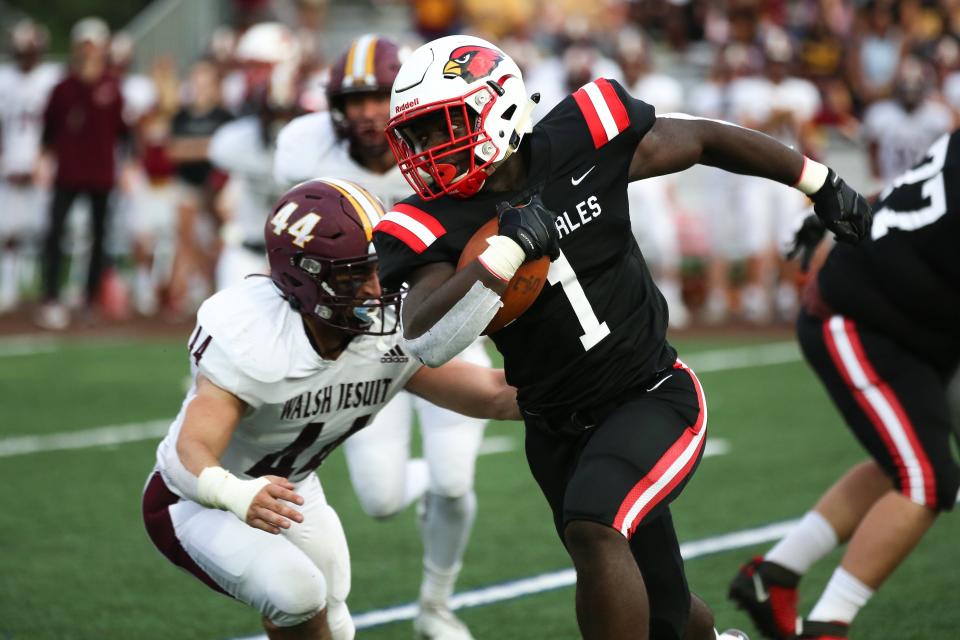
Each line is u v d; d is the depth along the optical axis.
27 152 39.88
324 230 10.43
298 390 10.69
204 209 37.94
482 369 11.41
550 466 10.69
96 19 70.31
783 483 20.00
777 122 36.31
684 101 45.91
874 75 44.22
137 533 17.66
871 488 13.02
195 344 10.59
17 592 15.16
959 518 18.03
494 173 9.83
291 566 10.44
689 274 40.66
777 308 39.81
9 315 39.09
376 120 14.00
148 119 39.31
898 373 12.48
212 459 10.10
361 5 54.06
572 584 15.39
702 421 10.43
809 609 14.48
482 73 9.57
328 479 20.80
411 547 17.19
